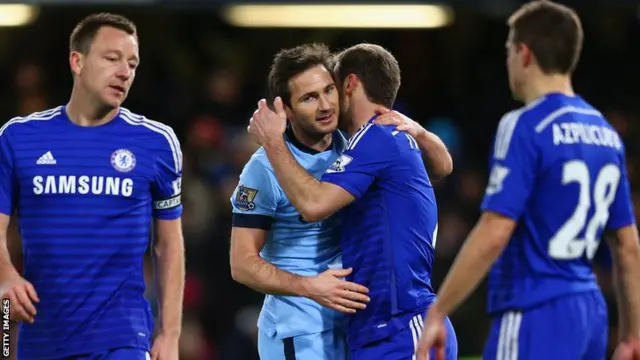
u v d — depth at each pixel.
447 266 39.34
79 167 17.84
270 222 18.89
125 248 17.92
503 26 50.56
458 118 49.88
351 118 18.72
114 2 41.62
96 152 17.91
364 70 18.47
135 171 17.98
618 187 16.73
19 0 40.97
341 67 18.66
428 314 16.03
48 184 17.81
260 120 17.89
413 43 50.44
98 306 17.78
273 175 18.56
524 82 16.59
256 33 50.88
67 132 17.97
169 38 50.28
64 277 17.78
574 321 16.03
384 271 18.05
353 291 18.05
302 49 18.62
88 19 18.02
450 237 40.03
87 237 17.80
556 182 16.02
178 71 49.66
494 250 15.79
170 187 18.42
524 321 16.11
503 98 49.84
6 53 49.97
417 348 16.47
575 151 16.08
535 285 16.12
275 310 19.12
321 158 19.06
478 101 50.00
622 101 51.53
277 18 44.81
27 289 17.14
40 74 48.19
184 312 37.56
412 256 18.11
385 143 18.02
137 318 18.05
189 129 46.00
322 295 18.00
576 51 16.44
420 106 50.09
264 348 19.42
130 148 18.03
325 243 19.02
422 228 18.22
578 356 16.06
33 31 49.91
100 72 17.73
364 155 17.88
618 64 51.84
